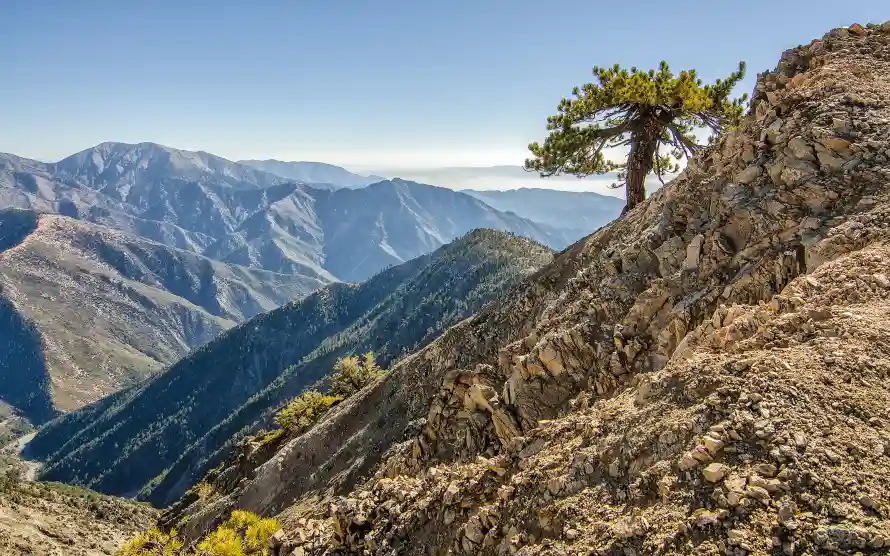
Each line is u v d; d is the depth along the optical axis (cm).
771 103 2052
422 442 2048
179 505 7375
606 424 1058
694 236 1805
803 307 1073
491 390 1861
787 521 678
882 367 868
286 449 4688
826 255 1289
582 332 1777
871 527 640
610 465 945
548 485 1012
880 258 1127
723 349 1106
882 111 1628
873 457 729
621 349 1605
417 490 1436
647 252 1972
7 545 6838
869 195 1387
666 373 1049
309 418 6212
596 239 3083
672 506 776
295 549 1521
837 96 1753
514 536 978
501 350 2123
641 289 1848
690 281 1659
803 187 1552
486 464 1308
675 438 880
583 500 920
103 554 8162
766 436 788
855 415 798
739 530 692
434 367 3778
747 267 1499
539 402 1688
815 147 1622
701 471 791
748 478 746
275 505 4178
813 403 825
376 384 4588
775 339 1020
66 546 7812
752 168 1784
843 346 924
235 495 4819
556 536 897
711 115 3438
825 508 680
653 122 3597
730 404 867
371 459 3178
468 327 3819
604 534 816
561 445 1141
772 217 1568
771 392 855
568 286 2355
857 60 1981
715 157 2139
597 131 3762
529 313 3269
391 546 1294
